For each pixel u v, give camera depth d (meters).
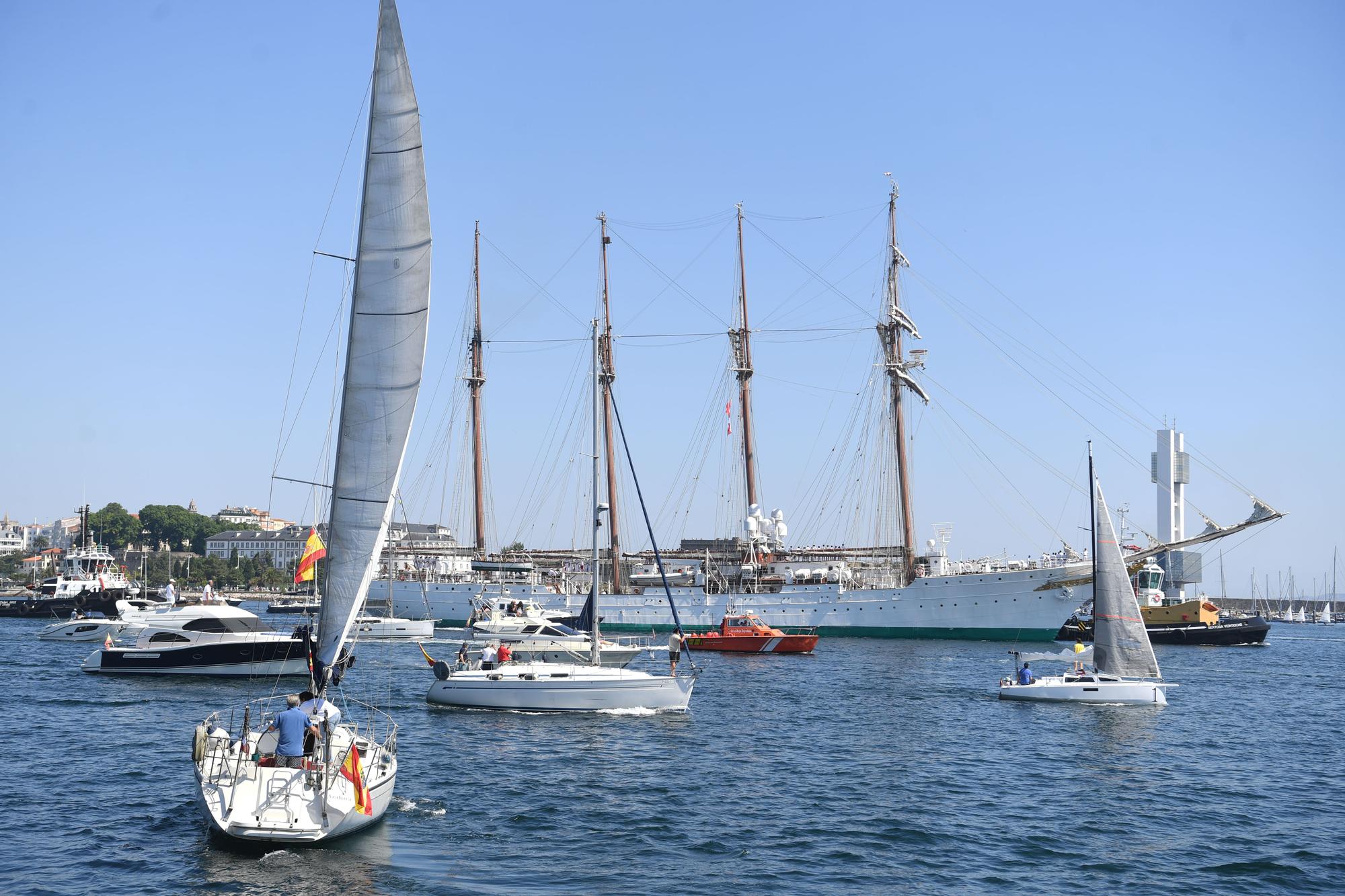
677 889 24.30
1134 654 57.53
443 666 51.78
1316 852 28.22
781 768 38.03
